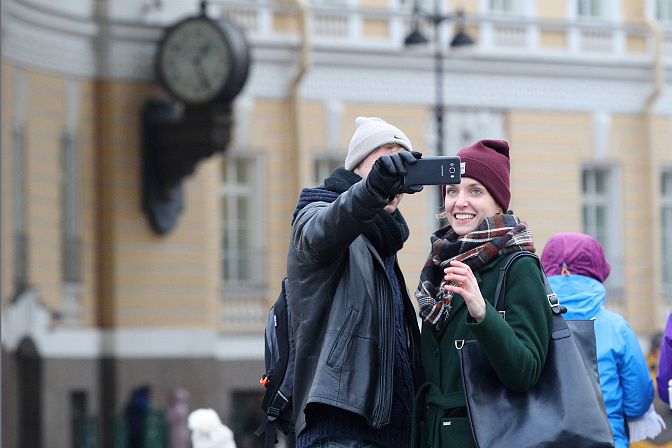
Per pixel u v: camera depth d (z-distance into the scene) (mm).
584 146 41812
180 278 35562
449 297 7406
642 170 42469
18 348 31797
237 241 37875
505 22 41094
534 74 41406
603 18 42625
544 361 7059
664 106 42719
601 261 10141
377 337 7395
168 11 35312
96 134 34375
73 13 33688
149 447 33281
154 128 34281
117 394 34000
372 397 7285
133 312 34656
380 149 7977
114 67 34469
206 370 35719
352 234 7059
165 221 35125
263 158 38156
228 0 37625
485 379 7070
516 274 7195
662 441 11648
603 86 42188
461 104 40562
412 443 7387
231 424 34875
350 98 39344
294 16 38469
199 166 36250
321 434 7363
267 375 8547
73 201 34000
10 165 32281
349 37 39344
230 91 31953
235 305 37062
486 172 7609
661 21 43250
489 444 6879
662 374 10000
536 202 41188
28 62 32781
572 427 6844
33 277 32531
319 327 7445
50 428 32469
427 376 7504
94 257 34406
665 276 42750
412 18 39969
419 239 39281
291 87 38312
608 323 9930
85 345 33781
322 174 39219
